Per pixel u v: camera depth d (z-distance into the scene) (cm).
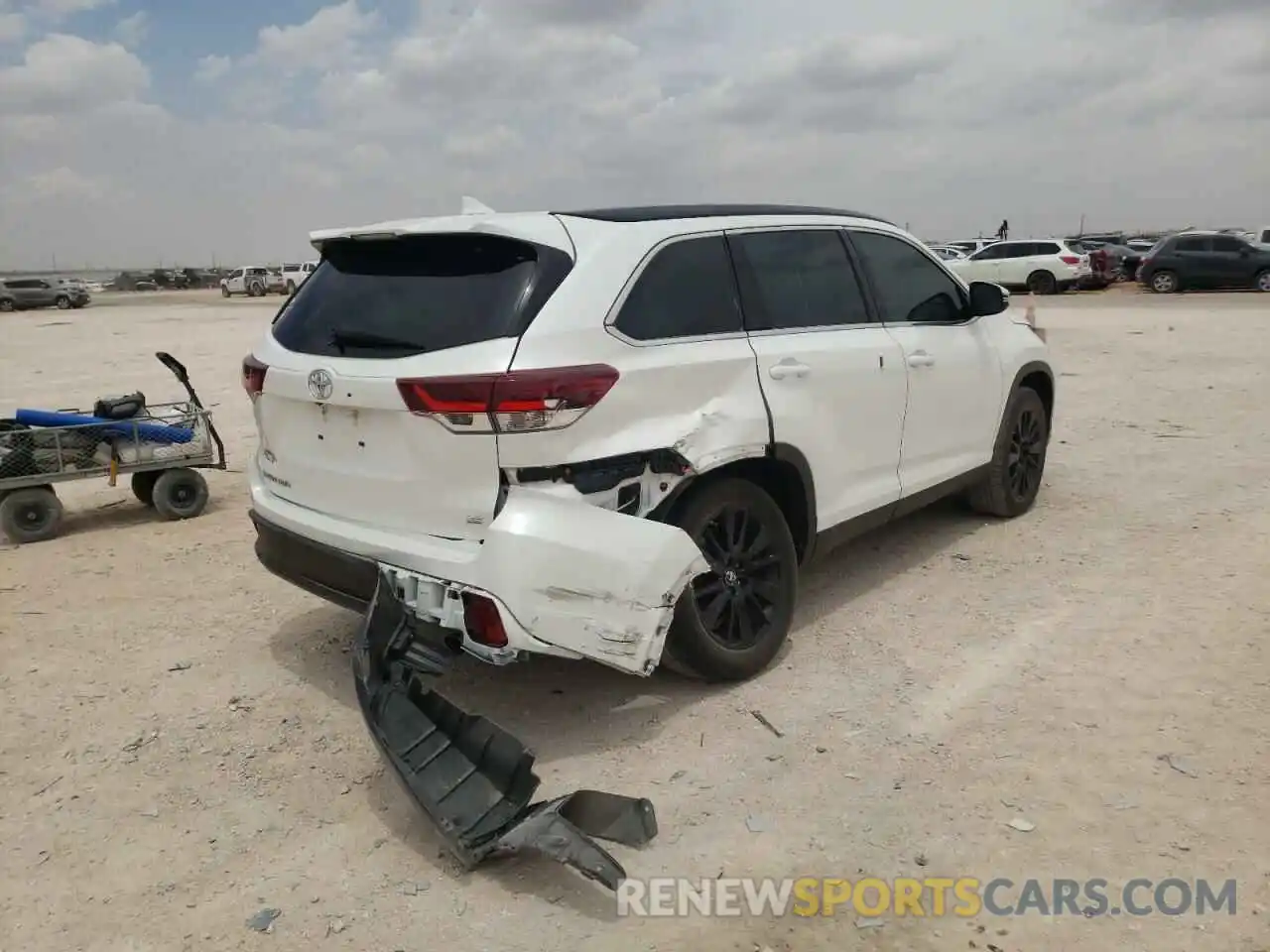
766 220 460
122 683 447
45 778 369
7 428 697
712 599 413
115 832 336
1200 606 488
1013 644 456
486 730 329
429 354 354
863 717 395
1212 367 1284
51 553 650
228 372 1656
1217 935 271
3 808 351
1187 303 2405
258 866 317
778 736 383
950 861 306
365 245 407
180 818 343
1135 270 3356
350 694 434
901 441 514
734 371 411
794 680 429
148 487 764
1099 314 2170
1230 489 695
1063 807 329
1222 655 433
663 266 401
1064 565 555
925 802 336
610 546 346
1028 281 2978
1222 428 901
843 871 304
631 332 377
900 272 539
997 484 618
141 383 1522
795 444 436
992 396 592
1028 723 384
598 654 347
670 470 382
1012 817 325
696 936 278
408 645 367
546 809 307
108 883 309
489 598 338
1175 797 331
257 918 291
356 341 377
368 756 383
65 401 1332
